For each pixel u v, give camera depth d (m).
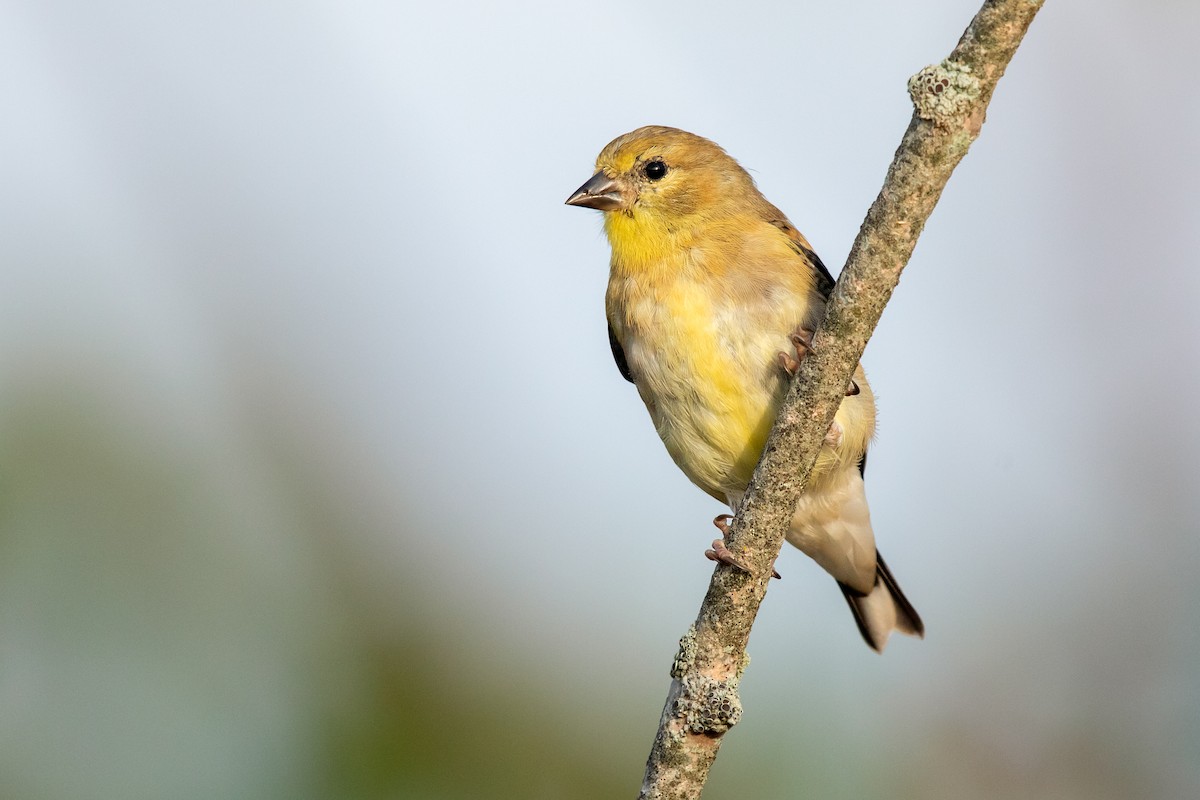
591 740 11.28
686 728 7.33
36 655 10.55
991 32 6.21
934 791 11.55
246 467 11.85
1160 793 11.53
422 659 11.45
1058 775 11.59
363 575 11.81
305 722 10.71
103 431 11.28
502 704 11.27
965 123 6.35
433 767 10.56
